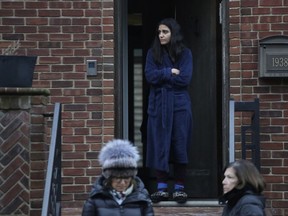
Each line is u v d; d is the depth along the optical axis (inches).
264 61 406.0
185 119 400.2
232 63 410.3
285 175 406.9
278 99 408.8
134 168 273.7
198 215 376.5
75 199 408.2
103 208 274.1
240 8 411.2
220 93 437.4
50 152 328.8
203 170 435.5
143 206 277.4
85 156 409.7
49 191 315.9
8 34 413.1
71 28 413.1
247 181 266.4
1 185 348.8
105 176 274.2
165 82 399.5
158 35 404.8
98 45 413.1
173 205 402.6
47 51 412.5
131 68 529.7
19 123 350.3
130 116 525.3
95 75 412.2
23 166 349.7
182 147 399.2
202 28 440.5
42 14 413.1
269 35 409.7
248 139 407.2
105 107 411.2
